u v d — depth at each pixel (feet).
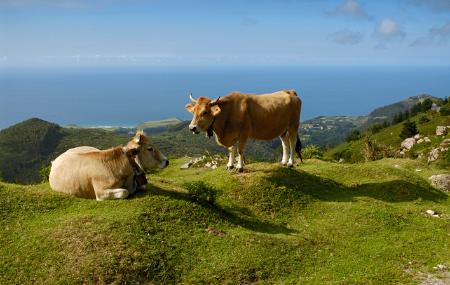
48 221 36.86
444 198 60.90
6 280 30.35
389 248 42.11
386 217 49.14
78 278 30.66
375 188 59.31
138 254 33.55
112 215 37.45
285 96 56.29
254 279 34.71
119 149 41.19
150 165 42.93
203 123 49.49
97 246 33.55
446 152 139.95
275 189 52.21
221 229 40.29
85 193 41.16
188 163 84.84
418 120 353.31
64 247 33.27
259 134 54.75
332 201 53.26
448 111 332.80
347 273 36.96
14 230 35.55
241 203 49.47
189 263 34.68
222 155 90.79
